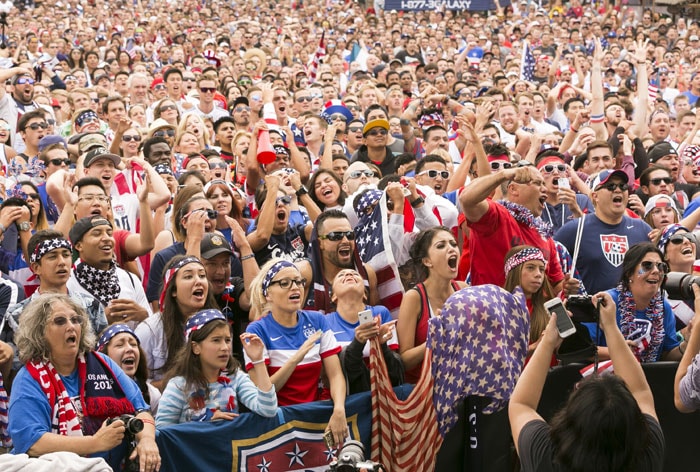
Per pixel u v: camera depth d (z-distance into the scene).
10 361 7.46
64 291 7.87
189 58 28.06
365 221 9.14
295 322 7.80
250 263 8.86
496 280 9.01
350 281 8.05
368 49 28.59
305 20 36.72
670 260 9.40
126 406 6.74
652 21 36.44
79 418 6.57
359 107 18.50
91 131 14.02
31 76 16.16
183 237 9.20
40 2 34.81
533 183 9.42
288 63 27.53
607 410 4.82
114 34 28.73
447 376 7.66
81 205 9.48
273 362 7.58
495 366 7.71
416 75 24.14
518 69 26.20
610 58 29.14
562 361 8.00
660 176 12.37
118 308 8.20
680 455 8.18
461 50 30.95
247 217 11.28
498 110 17.42
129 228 10.88
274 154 10.95
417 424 7.50
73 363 6.71
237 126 16.55
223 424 7.00
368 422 7.60
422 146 15.22
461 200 8.74
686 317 9.41
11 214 8.87
